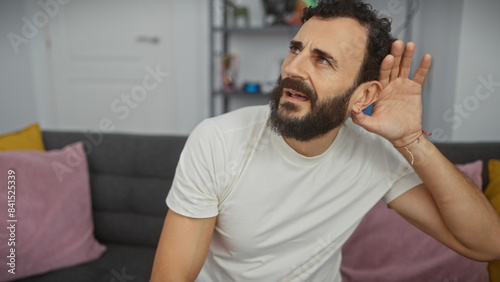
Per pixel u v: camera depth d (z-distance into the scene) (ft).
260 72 10.82
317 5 2.79
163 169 5.36
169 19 11.03
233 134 2.97
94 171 5.48
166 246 2.87
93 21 11.37
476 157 4.81
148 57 11.35
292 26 9.16
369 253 4.39
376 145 3.30
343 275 4.42
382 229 4.42
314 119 2.69
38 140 5.44
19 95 11.10
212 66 9.87
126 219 5.35
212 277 3.40
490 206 3.14
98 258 5.00
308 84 2.64
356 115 2.85
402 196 3.31
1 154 4.69
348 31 2.66
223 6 10.05
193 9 10.82
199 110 11.43
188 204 2.85
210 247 3.33
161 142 5.50
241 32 10.68
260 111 3.14
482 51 6.63
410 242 4.33
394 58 2.76
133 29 11.25
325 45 2.60
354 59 2.70
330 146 3.03
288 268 3.27
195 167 2.85
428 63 2.74
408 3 9.03
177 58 11.21
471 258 3.27
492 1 6.50
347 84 2.72
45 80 11.87
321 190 3.10
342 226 3.31
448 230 3.22
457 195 2.97
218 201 3.02
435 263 4.22
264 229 3.05
